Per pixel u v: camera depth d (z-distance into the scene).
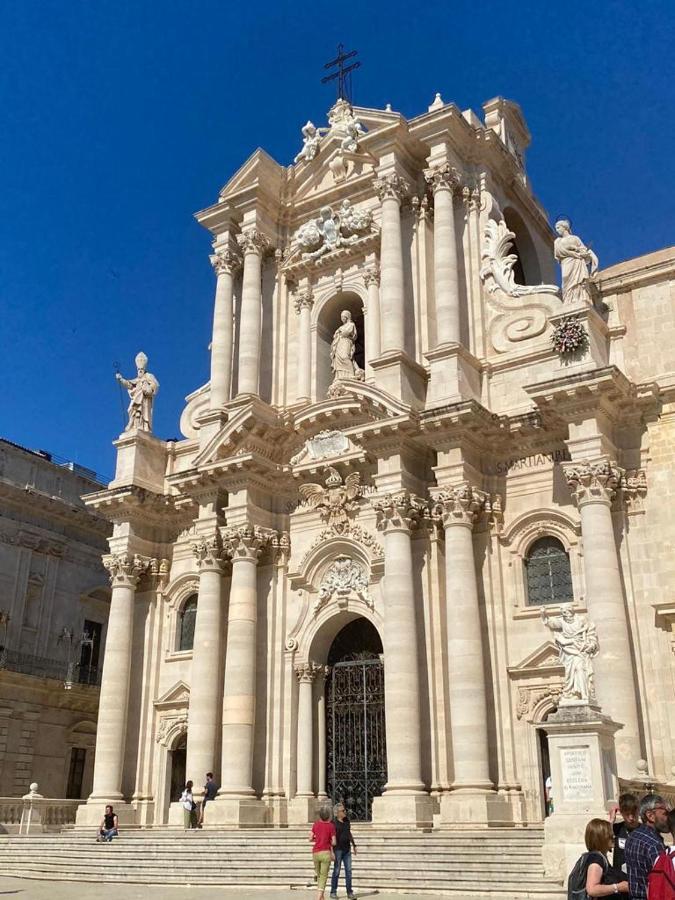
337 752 30.42
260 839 25.06
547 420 27.47
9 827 32.19
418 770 26.16
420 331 31.91
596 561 25.06
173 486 34.09
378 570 29.88
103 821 30.98
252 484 32.19
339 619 30.97
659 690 24.61
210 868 23.31
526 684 26.89
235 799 28.78
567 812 18.58
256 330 35.09
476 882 19.17
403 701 26.56
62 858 26.34
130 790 33.28
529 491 28.53
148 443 36.62
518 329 30.61
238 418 32.31
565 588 27.39
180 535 35.84
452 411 27.91
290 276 36.44
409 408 28.64
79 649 46.09
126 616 34.75
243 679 30.30
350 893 18.66
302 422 32.09
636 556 25.94
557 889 17.84
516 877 18.98
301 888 21.02
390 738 26.47
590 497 25.73
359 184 35.25
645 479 26.44
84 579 47.12
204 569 32.62
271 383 35.03
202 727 30.81
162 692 34.16
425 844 22.42
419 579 28.38
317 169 37.28
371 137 33.34
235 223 37.59
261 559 32.41
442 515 28.23
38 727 42.31
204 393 37.59
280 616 31.70
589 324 27.12
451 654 26.69
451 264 31.33
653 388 26.45
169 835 27.08
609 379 25.53
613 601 24.66
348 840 18.81
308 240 35.78
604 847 9.55
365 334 33.66
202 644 31.72
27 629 43.41
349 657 31.27
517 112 39.31
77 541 47.00
